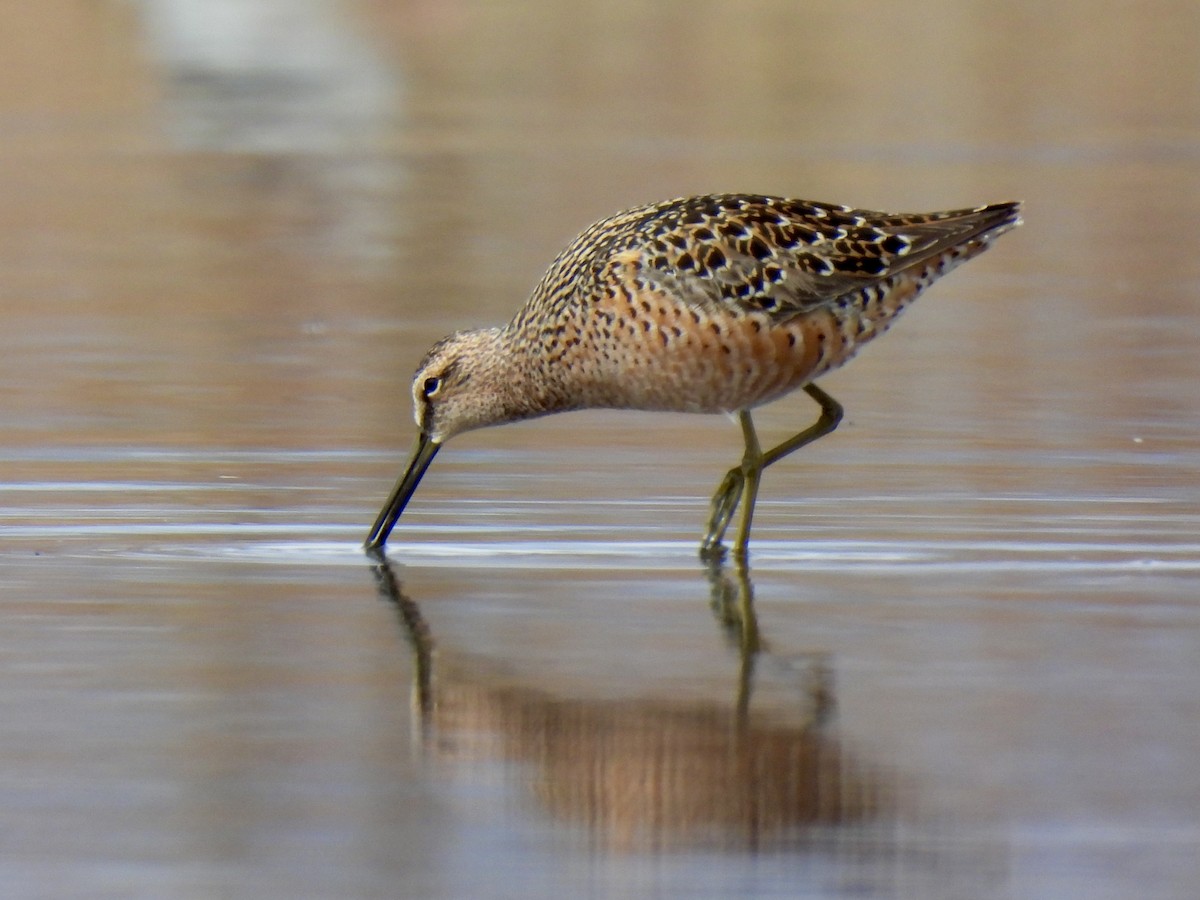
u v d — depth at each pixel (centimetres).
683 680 1308
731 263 1703
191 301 2889
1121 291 2959
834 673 1322
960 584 1564
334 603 1517
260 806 1091
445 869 1013
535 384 1802
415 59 5541
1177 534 1723
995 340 2636
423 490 1908
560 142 4344
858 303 1738
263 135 4494
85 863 1018
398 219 3541
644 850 1030
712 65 5362
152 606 1498
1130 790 1105
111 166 4094
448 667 1339
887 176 3825
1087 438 2097
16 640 1402
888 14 6062
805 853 1027
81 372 2417
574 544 1716
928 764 1148
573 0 6322
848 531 1750
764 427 2184
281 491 1892
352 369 2453
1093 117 4662
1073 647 1384
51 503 1834
